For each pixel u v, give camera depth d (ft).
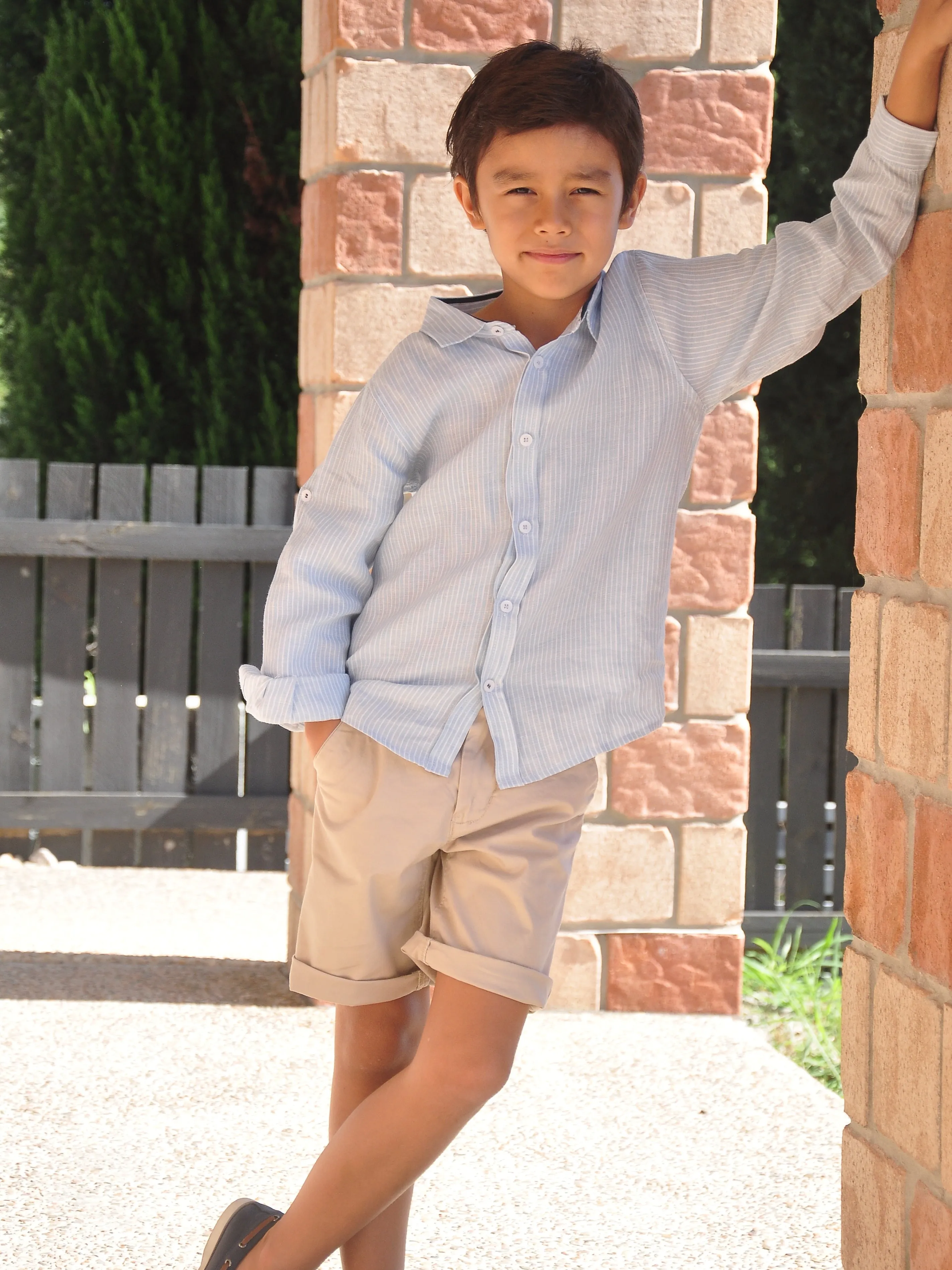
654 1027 13.29
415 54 13.12
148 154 26.32
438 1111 6.82
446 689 7.09
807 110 26.32
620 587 7.13
